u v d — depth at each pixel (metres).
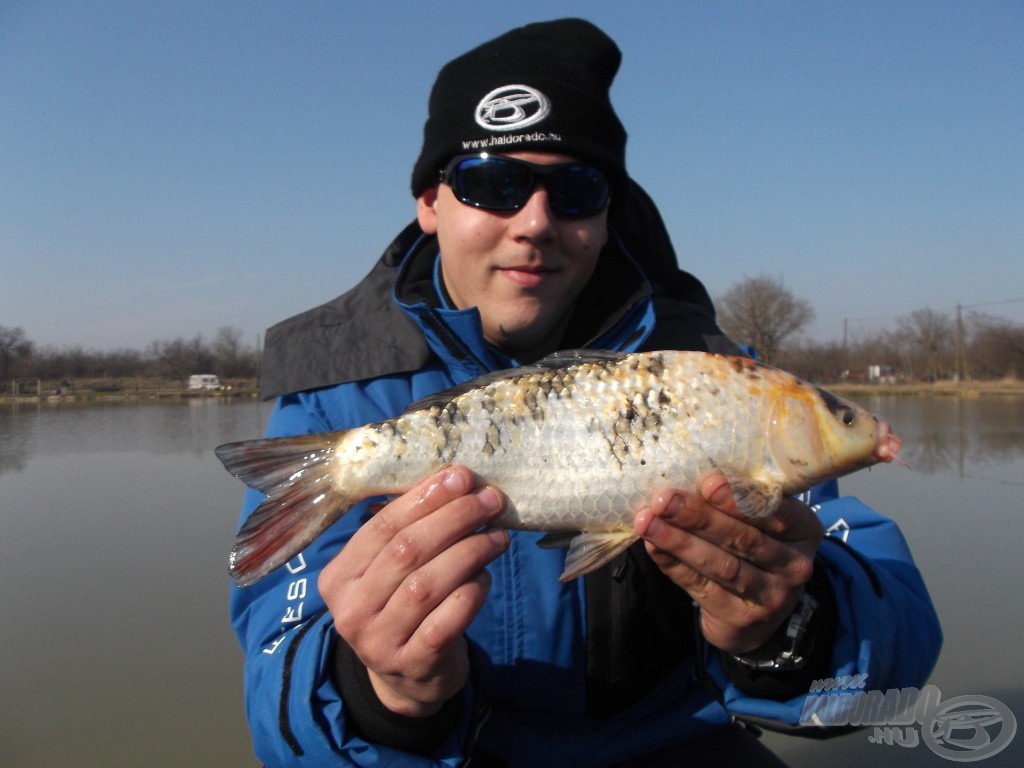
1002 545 1.56
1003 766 0.78
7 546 1.73
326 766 0.55
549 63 0.69
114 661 1.15
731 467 0.62
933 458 2.77
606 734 0.68
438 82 0.75
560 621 0.66
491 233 0.69
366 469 0.60
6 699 1.03
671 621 0.69
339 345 0.76
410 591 0.50
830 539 0.69
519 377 0.63
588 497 0.61
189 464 2.83
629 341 0.75
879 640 0.63
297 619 0.63
